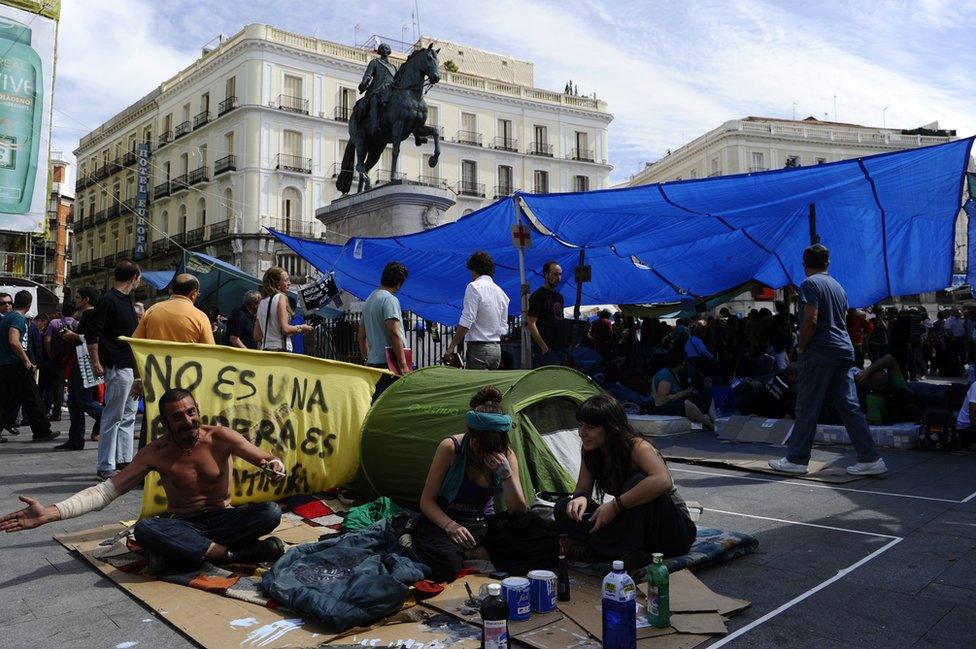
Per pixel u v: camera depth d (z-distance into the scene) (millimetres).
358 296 12133
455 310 12852
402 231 11547
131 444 5738
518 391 4246
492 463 3414
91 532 4117
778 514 4426
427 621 2770
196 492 3574
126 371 5512
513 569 3320
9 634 2717
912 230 7773
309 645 2553
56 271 56250
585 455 3525
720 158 50031
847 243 8438
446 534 3387
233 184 39125
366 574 2895
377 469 4660
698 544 3557
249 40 38312
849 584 3184
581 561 3438
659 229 8117
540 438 4289
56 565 3566
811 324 5391
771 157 49375
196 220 41906
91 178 53156
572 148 48750
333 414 4770
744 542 3639
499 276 11984
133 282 5711
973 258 7285
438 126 43719
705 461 6129
